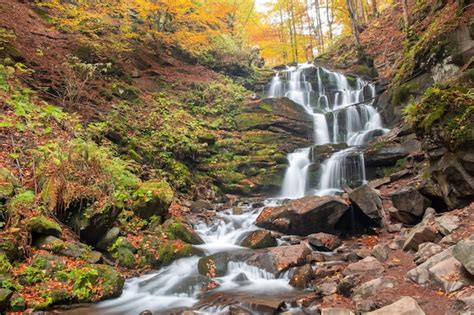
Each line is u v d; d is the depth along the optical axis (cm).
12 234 589
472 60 1016
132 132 1166
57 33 1388
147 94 1459
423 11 1588
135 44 1681
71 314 537
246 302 566
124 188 848
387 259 623
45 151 768
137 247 747
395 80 1457
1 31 1102
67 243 652
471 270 437
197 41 1795
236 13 2561
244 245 837
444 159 686
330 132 1574
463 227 580
